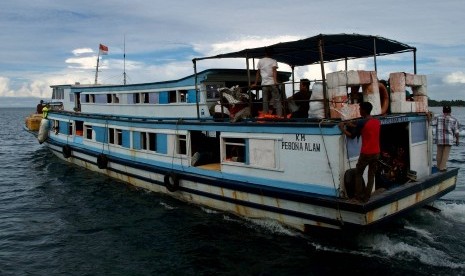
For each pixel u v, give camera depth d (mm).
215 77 15250
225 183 12281
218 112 13789
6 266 10281
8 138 50062
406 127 11367
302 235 10883
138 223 13258
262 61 12062
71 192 17766
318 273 9266
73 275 9758
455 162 26562
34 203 16391
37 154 31766
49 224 13656
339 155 9469
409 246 10258
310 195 9984
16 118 137125
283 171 10781
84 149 20469
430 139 12109
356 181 9180
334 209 9531
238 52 12148
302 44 11195
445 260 9547
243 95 13258
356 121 9633
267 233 11547
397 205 9961
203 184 13234
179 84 16125
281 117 11359
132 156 16969
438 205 13570
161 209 14562
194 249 10945
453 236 10875
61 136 23453
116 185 18531
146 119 17109
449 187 12445
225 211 12945
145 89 17812
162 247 11227
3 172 23562
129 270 9930
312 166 10047
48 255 10984
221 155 12641
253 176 11648
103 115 20000
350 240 10344
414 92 12297
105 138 18781
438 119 12664
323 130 9664
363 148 9016
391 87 11320
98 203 15852
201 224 12727
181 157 14336
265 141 11172
